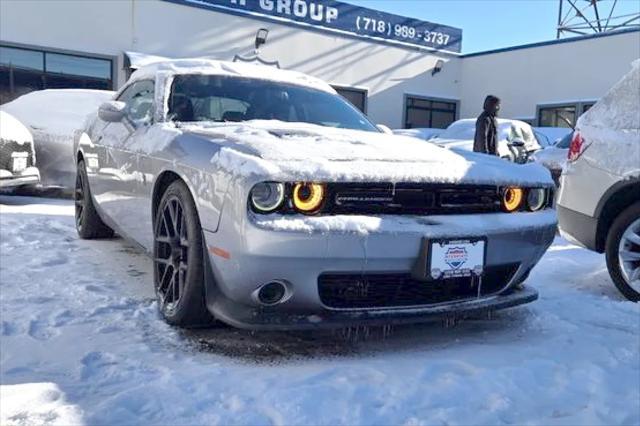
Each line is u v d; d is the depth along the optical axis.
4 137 6.95
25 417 2.12
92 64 14.50
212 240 2.73
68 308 3.35
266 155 2.66
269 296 2.68
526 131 10.51
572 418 2.32
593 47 17.58
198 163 2.89
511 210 3.07
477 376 2.63
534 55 19.09
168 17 15.37
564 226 4.42
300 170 2.57
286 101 4.11
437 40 20.59
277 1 17.12
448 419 2.25
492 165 3.12
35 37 13.65
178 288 3.08
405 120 20.28
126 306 3.43
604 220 4.20
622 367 2.82
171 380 2.46
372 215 2.69
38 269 4.18
